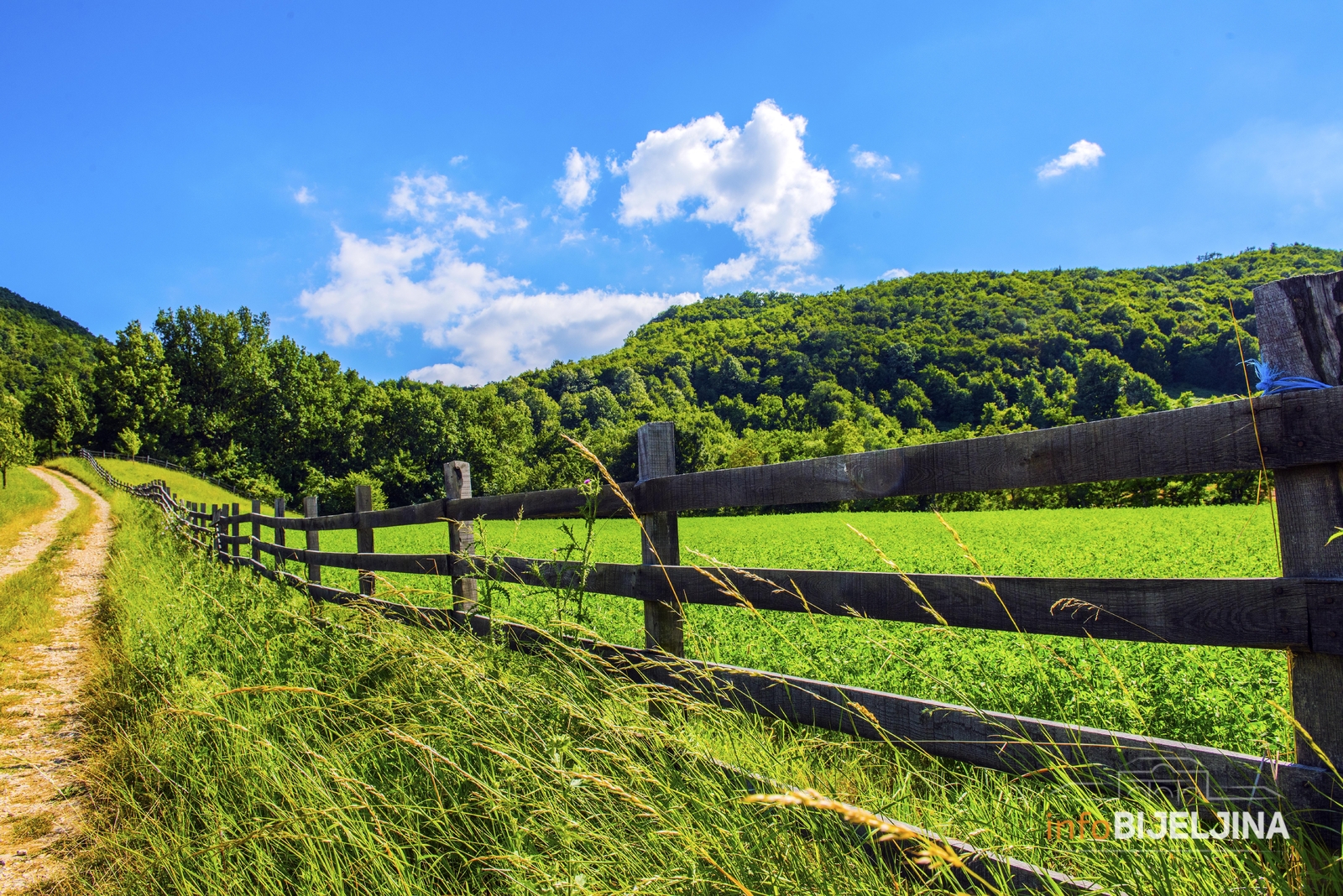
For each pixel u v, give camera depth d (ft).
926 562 52.21
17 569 44.75
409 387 368.07
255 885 7.82
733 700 9.14
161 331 294.05
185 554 37.96
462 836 8.02
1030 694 13.35
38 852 10.08
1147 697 12.35
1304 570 5.29
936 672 15.56
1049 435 6.56
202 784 9.96
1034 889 5.67
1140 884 5.27
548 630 10.99
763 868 6.01
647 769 7.09
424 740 9.22
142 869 8.49
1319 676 5.21
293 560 24.72
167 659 15.12
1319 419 5.10
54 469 211.41
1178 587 5.77
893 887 6.19
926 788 8.52
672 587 9.97
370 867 7.30
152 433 272.31
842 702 7.88
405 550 91.91
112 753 12.63
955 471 7.22
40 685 18.60
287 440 284.41
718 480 9.56
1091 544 67.21
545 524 109.91
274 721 10.94
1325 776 5.06
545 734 8.08
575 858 6.37
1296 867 4.95
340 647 12.79
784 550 70.90
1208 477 5.85
